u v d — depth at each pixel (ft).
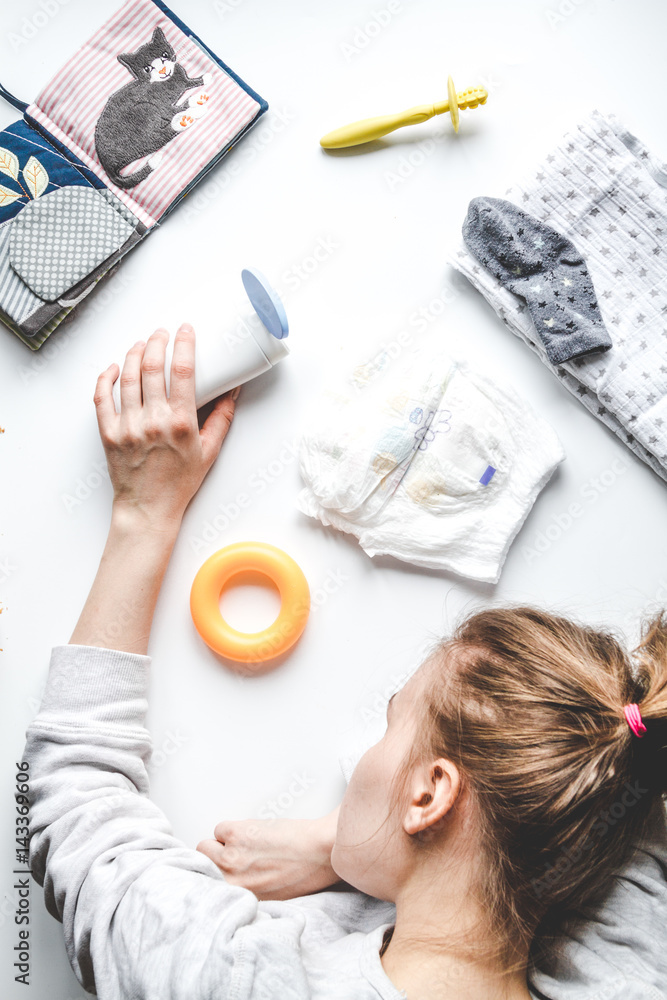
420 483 3.12
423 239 3.22
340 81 3.20
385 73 3.21
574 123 3.19
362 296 3.22
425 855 2.06
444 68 3.20
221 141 3.13
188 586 3.21
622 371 3.04
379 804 2.14
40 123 3.10
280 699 3.18
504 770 1.92
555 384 3.21
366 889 2.20
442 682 2.13
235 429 3.21
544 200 3.09
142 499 2.93
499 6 3.18
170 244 3.20
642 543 3.22
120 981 2.05
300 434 3.19
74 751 2.51
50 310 3.09
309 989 1.90
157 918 2.05
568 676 1.97
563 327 3.00
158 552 2.93
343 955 2.14
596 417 3.18
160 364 2.93
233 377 2.98
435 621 3.21
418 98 3.21
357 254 3.22
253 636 3.06
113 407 2.97
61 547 3.20
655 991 1.99
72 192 3.09
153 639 3.18
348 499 3.09
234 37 3.19
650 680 1.98
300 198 3.22
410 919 2.06
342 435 3.08
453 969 1.97
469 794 1.99
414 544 3.13
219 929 1.97
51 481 3.20
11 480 3.19
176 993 1.90
